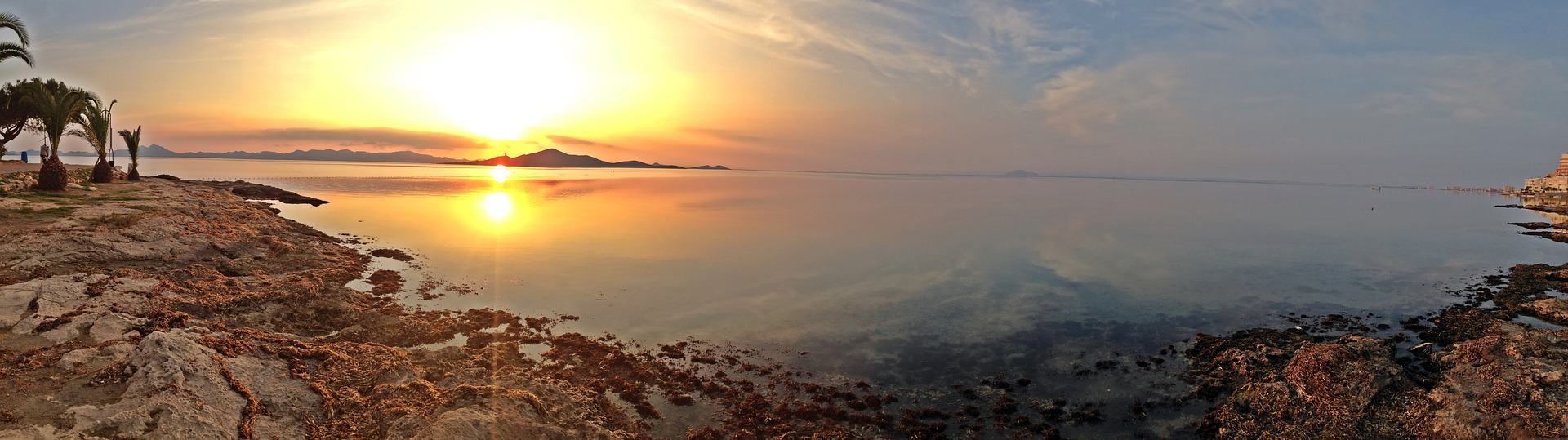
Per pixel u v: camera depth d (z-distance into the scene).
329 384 12.50
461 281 25.12
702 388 15.33
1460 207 91.75
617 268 29.12
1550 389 13.58
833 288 26.11
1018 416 14.45
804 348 18.50
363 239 35.31
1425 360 17.19
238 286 19.05
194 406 10.24
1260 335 19.78
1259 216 68.62
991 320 21.72
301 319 17.41
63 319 13.45
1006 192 129.75
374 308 19.92
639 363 16.67
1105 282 28.03
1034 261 33.47
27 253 19.02
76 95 38.72
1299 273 30.97
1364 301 25.03
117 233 22.98
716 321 20.83
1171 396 15.60
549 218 50.84
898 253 35.69
